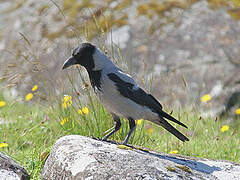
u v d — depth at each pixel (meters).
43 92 17.67
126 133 13.12
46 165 9.80
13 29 27.55
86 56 10.87
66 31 24.22
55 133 13.95
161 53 25.47
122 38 26.53
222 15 28.66
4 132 14.15
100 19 24.55
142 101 11.03
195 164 10.12
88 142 9.80
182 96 21.28
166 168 8.74
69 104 13.68
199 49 25.67
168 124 11.56
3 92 19.84
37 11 29.25
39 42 24.36
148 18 28.94
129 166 8.47
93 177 8.14
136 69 23.56
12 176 8.98
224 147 14.45
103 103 11.19
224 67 23.47
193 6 30.28
